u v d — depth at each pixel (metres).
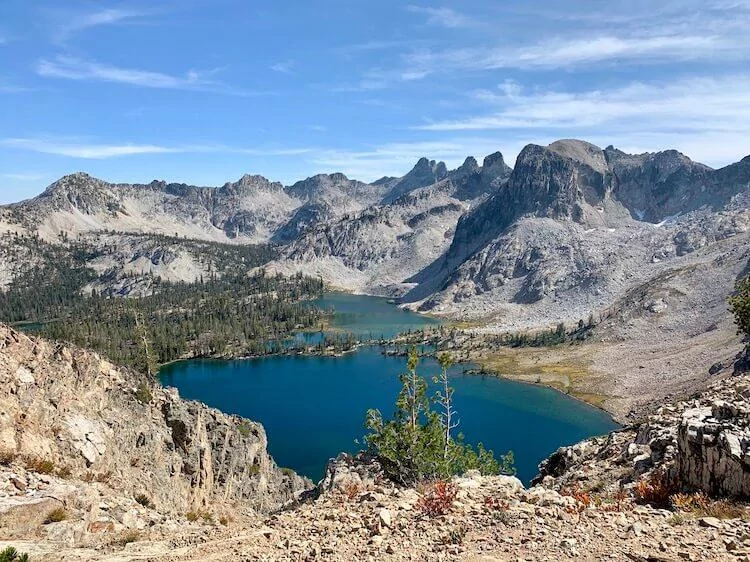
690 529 14.78
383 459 35.59
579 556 13.52
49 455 31.89
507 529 15.84
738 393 29.31
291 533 18.61
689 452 20.03
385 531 16.95
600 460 32.16
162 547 20.11
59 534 21.14
